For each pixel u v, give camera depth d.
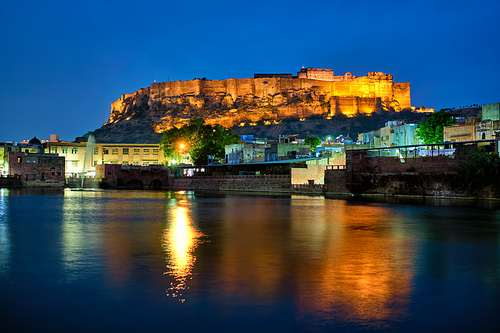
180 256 25.41
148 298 17.59
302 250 27.45
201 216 47.19
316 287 19.17
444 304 17.25
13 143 149.75
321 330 14.77
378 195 82.12
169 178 138.75
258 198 79.00
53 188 125.75
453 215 48.03
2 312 16.16
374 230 36.56
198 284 19.48
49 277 20.58
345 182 85.75
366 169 83.38
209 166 127.19
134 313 16.06
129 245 28.97
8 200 72.00
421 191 76.94
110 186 135.38
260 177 102.88
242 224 40.31
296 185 94.19
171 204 64.38
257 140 155.88
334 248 28.23
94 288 18.86
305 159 100.00
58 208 56.84
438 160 74.94
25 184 128.50
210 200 73.88
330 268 22.64
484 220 43.53
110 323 15.21
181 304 16.98
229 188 111.38
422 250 27.73
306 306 16.84
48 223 40.66
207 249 27.62
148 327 14.91
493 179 66.62
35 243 29.58
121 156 163.38
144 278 20.41
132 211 53.06
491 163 66.38
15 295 17.95
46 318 15.63
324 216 47.09
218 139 150.62
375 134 127.81
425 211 52.34
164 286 19.17
